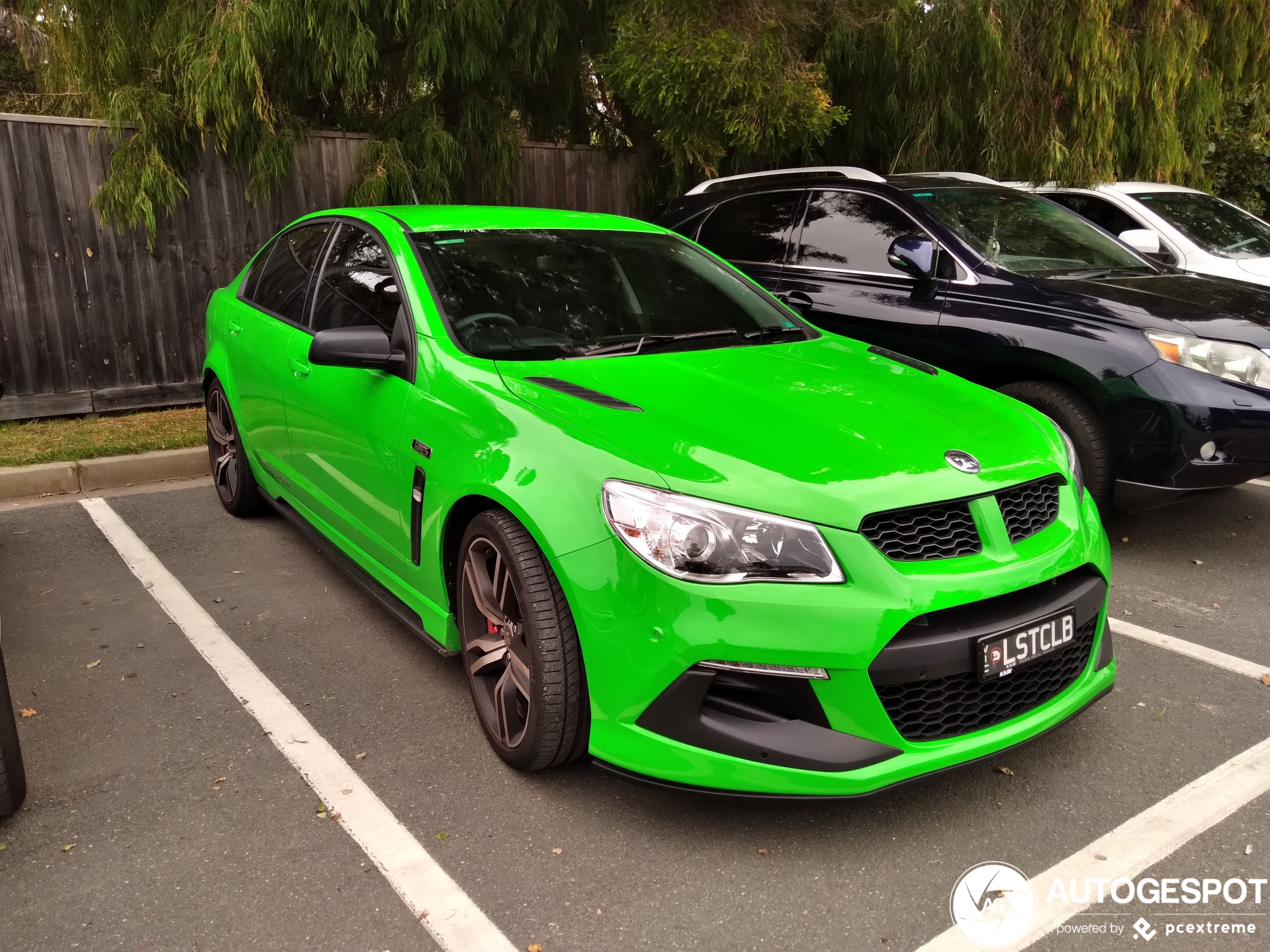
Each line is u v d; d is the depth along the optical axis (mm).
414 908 2385
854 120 8336
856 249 5613
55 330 6566
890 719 2432
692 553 2391
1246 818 2734
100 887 2451
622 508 2492
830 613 2355
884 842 2635
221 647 3791
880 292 5352
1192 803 2801
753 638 2350
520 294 3584
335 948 2256
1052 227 5625
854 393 3098
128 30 6590
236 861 2551
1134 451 4395
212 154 6863
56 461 5754
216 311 5219
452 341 3289
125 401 6891
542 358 3297
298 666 3643
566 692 2680
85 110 7781
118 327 6773
